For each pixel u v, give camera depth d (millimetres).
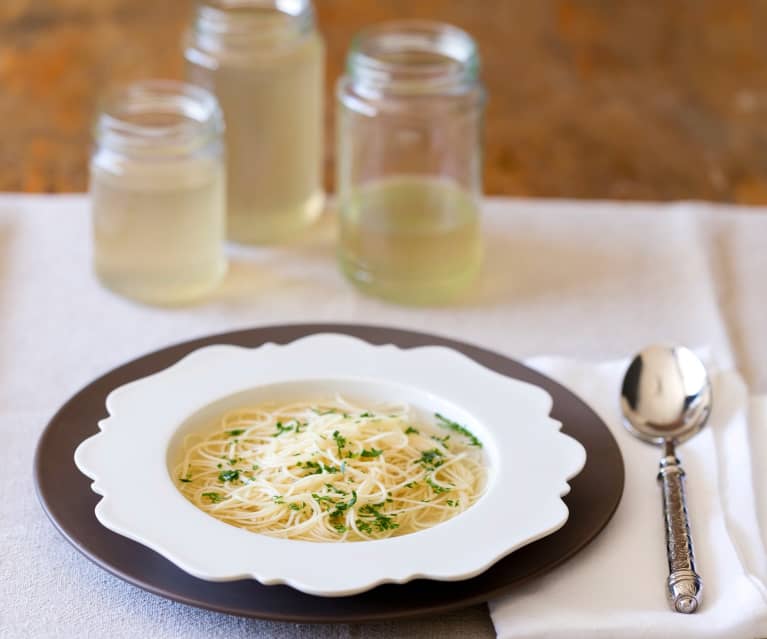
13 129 1729
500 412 1242
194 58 1542
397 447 1223
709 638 1124
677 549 1170
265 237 1570
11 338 1406
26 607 1146
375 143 1491
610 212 1635
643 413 1295
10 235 1553
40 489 1181
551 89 1885
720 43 2035
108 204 1455
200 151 1460
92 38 1939
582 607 1141
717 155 1767
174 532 1130
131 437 1205
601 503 1191
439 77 1474
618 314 1475
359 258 1489
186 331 1433
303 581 1099
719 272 1537
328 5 2027
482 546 1127
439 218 1479
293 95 1540
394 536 1173
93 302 1466
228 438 1237
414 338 1334
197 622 1139
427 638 1135
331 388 1277
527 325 1454
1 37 1927
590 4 2109
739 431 1283
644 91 1900
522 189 1675
